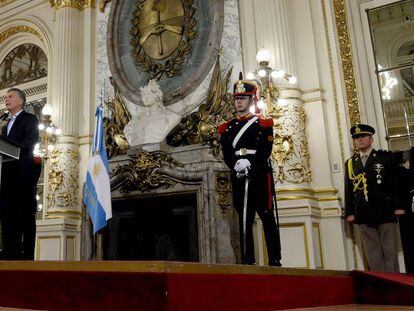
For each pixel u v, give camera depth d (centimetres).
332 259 495
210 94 607
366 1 570
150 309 128
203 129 589
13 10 852
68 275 147
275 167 520
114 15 719
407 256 437
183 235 568
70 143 694
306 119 540
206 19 645
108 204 565
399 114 531
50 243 652
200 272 142
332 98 542
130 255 601
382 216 432
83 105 719
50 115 667
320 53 559
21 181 370
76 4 756
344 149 525
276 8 566
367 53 556
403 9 555
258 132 346
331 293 230
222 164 553
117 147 658
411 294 231
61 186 679
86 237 623
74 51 734
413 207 427
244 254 335
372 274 250
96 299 139
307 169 521
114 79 694
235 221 542
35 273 156
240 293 161
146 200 602
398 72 543
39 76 827
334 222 502
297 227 492
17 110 391
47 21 801
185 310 131
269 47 557
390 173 440
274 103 516
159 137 603
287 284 195
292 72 546
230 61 608
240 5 620
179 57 653
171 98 639
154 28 680
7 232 373
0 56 871
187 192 561
